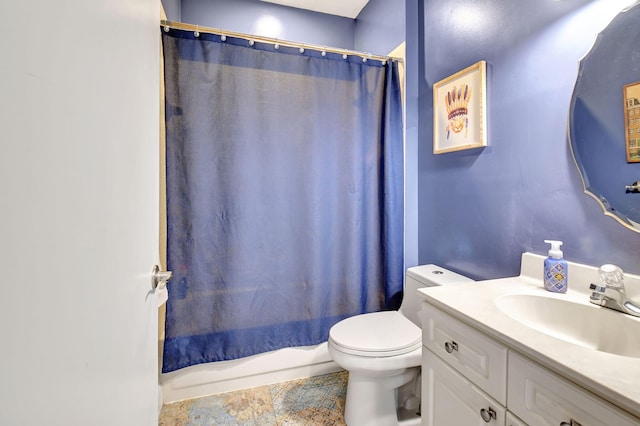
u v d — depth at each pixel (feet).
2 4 0.97
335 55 5.73
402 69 6.09
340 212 5.89
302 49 5.52
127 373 2.07
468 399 2.80
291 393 5.48
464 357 2.85
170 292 4.98
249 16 7.53
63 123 1.31
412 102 6.16
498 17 4.40
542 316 3.23
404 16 6.07
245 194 5.29
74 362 1.39
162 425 4.75
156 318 2.89
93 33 1.57
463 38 5.05
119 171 1.94
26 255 1.09
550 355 2.09
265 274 5.48
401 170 6.15
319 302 5.81
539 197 3.86
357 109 5.89
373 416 4.52
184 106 4.95
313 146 5.64
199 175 5.06
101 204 1.67
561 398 2.02
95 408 1.58
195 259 5.10
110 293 1.79
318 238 5.73
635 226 2.93
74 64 1.39
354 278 5.97
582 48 3.35
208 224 5.14
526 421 2.25
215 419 4.88
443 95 5.43
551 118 3.69
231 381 5.52
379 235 6.15
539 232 3.87
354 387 4.65
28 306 1.10
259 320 5.50
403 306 5.60
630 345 2.61
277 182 5.47
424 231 6.11
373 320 5.17
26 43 1.08
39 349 1.15
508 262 4.33
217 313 5.26
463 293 3.37
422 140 6.11
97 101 1.62
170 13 5.97
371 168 6.04
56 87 1.26
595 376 1.86
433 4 5.75
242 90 5.22
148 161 2.63
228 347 5.35
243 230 5.31
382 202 6.12
